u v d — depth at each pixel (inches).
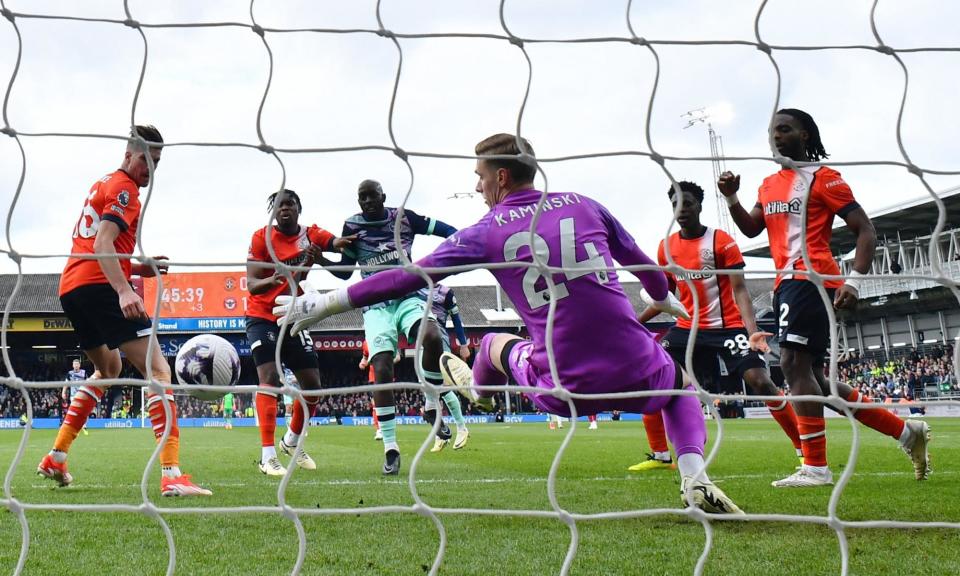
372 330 240.1
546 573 91.3
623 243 127.8
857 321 1565.0
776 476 209.6
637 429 669.9
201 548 105.7
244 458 305.9
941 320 1422.2
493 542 109.0
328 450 359.6
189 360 213.5
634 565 94.8
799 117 181.2
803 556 99.0
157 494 172.6
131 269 176.1
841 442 367.2
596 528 119.6
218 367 215.0
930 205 1234.0
